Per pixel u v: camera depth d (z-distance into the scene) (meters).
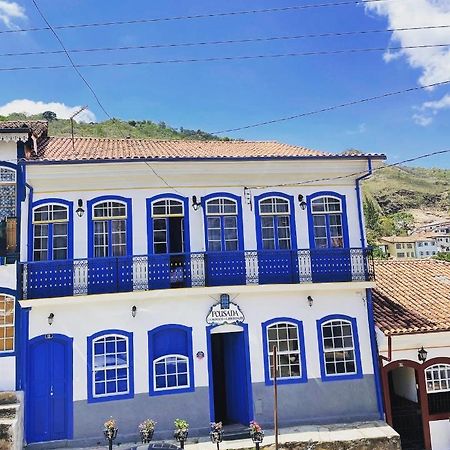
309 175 13.78
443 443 12.42
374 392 12.79
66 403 11.61
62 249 12.45
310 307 13.00
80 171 12.52
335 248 13.35
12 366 11.56
